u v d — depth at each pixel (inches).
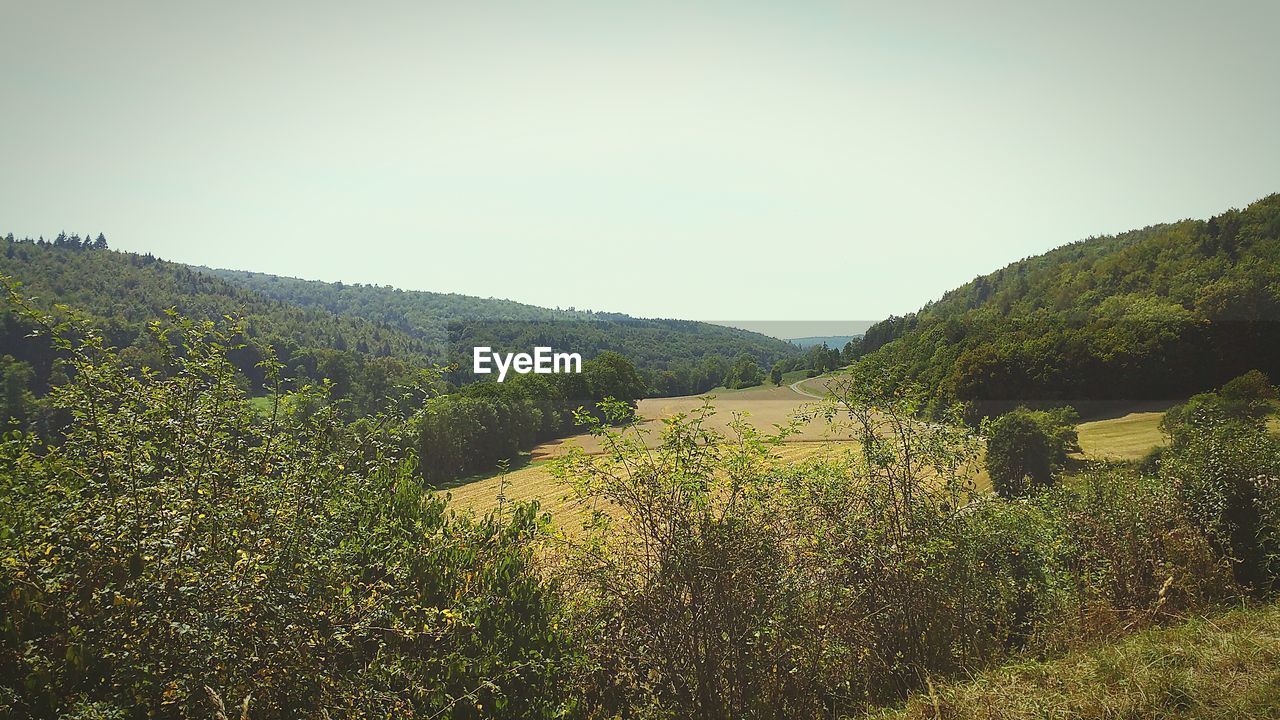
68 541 145.6
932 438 281.0
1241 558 327.9
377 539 207.8
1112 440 1278.3
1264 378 1245.7
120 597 146.2
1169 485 362.9
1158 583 303.0
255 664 153.3
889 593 262.7
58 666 141.7
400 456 250.7
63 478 160.2
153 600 142.7
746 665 243.3
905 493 277.3
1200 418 411.5
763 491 258.1
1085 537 335.9
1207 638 216.5
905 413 283.1
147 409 169.6
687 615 241.9
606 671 245.3
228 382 181.9
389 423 231.6
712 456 244.2
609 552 255.1
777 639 246.4
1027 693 202.7
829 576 263.6
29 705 136.9
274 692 154.4
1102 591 305.9
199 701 147.9
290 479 181.3
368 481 213.2
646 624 243.9
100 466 160.6
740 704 240.4
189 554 151.9
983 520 298.0
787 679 249.8
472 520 272.4
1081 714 182.9
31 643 136.5
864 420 282.4
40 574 143.4
